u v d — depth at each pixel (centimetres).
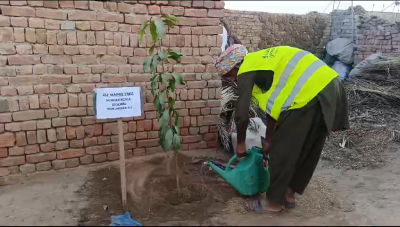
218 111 468
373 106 674
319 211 328
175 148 347
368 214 321
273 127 344
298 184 329
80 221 298
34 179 377
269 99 314
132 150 431
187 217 308
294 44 1243
